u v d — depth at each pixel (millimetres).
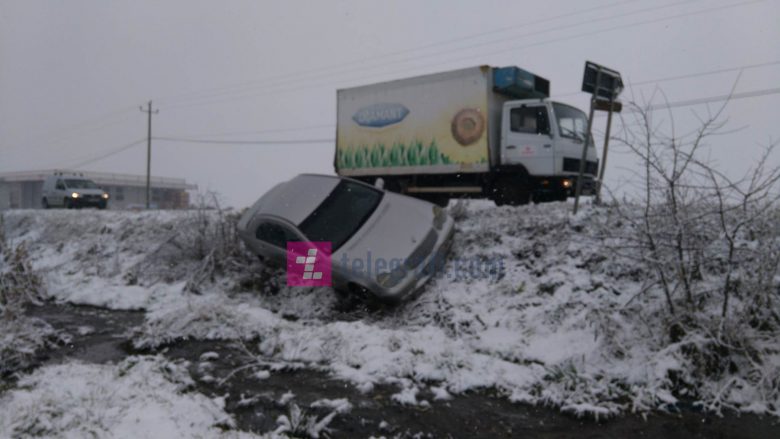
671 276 6770
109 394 5645
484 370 6465
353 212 9859
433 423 5258
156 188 83562
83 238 15828
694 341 5984
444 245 9633
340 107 16641
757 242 6555
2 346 7016
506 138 13867
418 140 15102
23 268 11641
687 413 5457
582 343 6977
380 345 6977
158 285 11539
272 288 10719
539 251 9297
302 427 5074
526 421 5336
